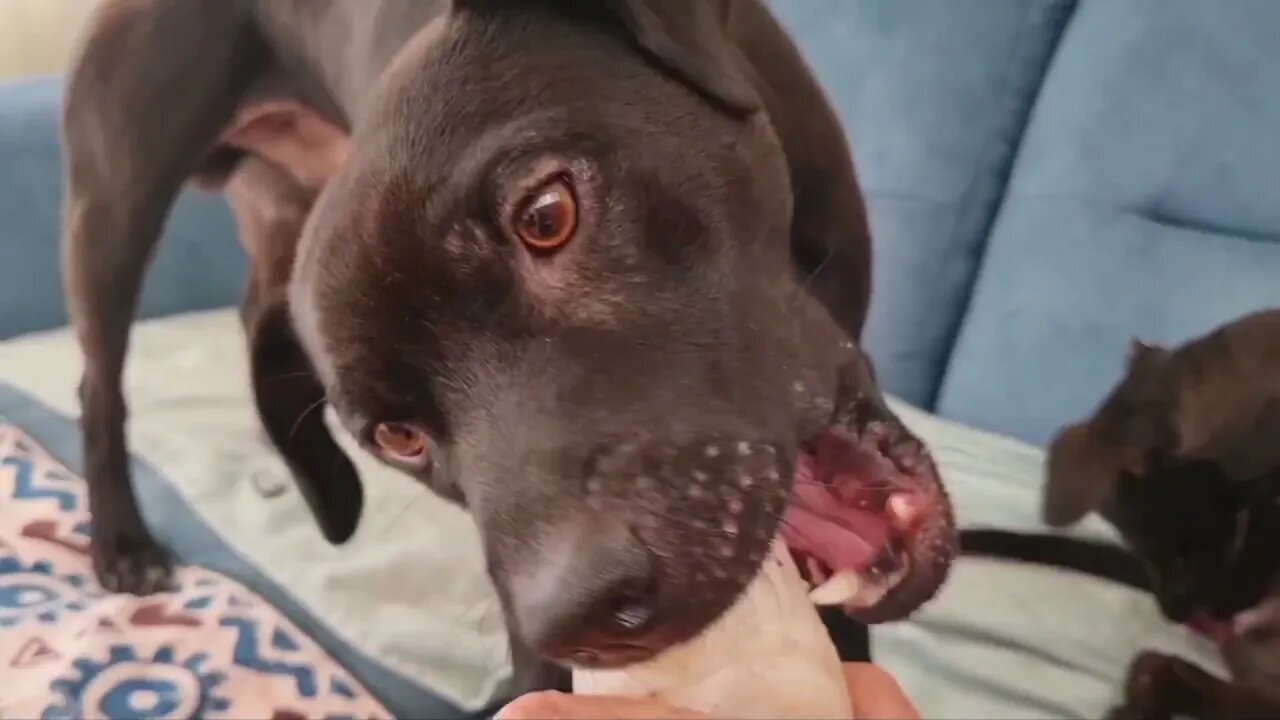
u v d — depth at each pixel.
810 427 0.96
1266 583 1.26
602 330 0.88
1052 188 1.77
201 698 1.23
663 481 0.84
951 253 1.89
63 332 2.12
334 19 1.38
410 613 1.41
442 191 0.87
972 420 1.79
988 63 1.88
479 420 0.89
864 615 1.08
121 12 1.52
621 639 0.80
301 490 1.38
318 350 0.96
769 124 1.06
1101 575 1.42
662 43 0.93
